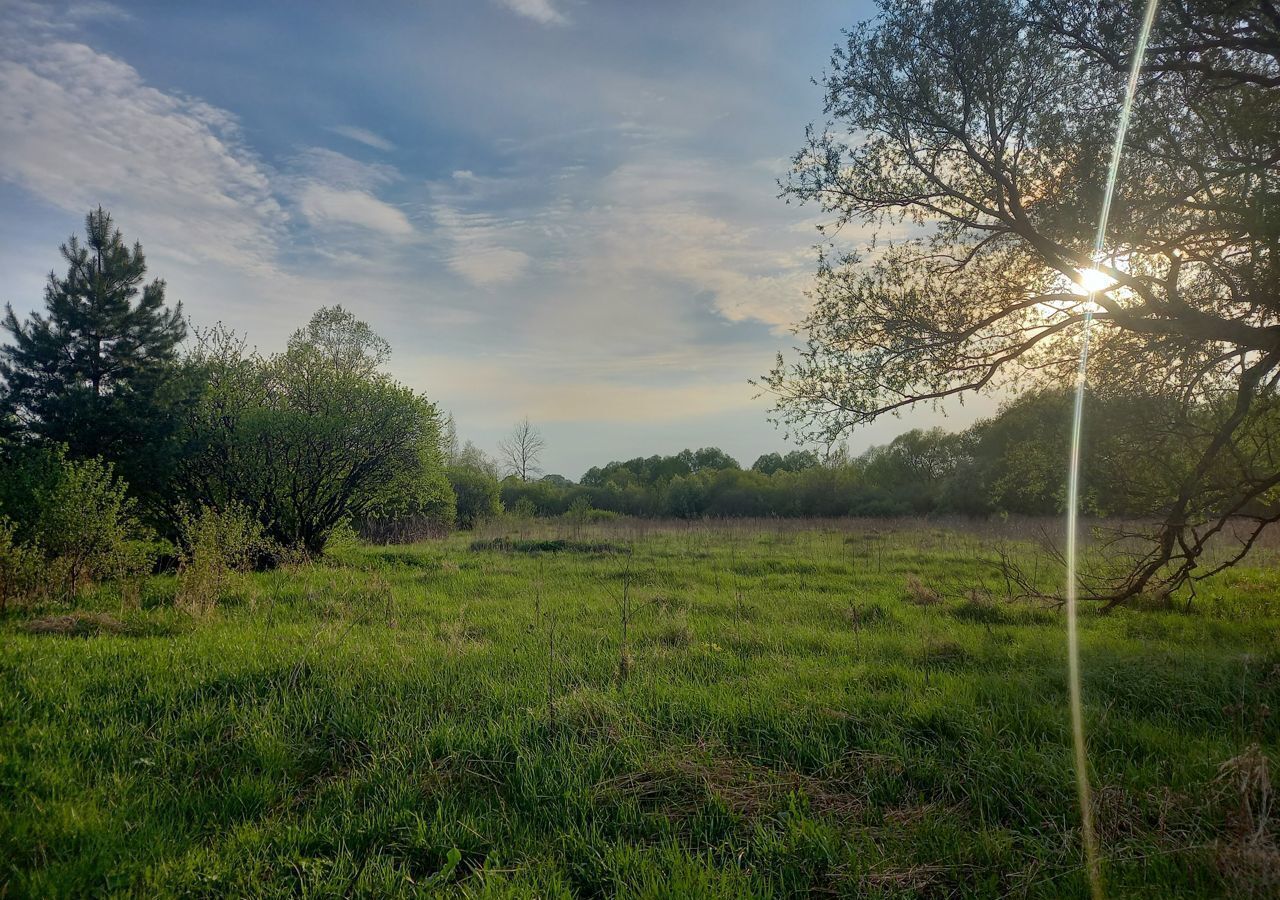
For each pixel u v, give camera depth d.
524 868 3.71
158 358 16.84
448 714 5.64
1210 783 4.04
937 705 5.59
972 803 4.36
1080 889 3.50
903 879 3.59
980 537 21.81
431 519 28.34
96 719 5.46
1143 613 9.77
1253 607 9.85
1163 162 7.00
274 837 3.97
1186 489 7.71
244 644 7.44
